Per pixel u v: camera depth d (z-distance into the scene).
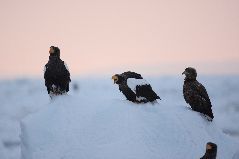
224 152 13.78
